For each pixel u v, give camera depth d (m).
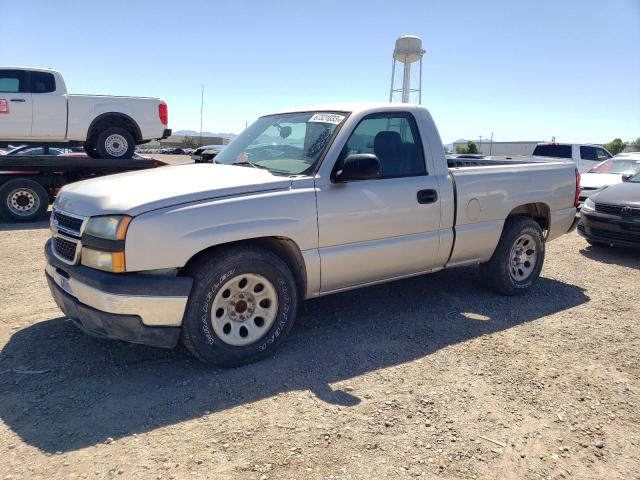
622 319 4.98
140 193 3.45
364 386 3.51
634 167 13.18
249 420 3.05
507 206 5.22
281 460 2.69
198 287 3.46
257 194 3.69
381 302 5.26
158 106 11.99
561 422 3.14
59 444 2.78
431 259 4.73
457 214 4.81
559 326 4.74
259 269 3.69
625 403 3.39
